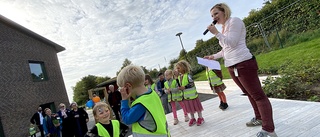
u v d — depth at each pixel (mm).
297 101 3428
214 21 2475
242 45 2281
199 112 3594
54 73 14664
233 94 5363
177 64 3926
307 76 4137
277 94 4109
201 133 3133
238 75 2320
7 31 11219
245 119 3211
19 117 10344
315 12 8547
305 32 9070
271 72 6941
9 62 10766
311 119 2594
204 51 19219
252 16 12391
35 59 12930
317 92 3658
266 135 2195
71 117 6098
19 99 10672
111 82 15906
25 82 11445
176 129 3711
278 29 10609
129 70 1587
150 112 1440
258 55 10961
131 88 1593
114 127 2471
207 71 4406
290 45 9391
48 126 7273
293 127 2510
